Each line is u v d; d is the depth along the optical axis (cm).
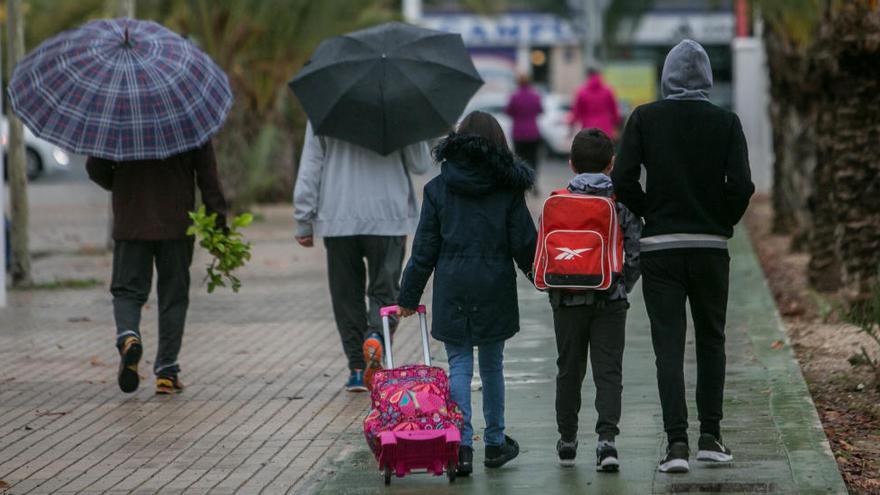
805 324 2673
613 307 1557
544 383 2134
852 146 2630
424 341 1602
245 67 5416
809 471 1552
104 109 2041
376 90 2022
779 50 3772
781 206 4409
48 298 3281
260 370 2327
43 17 5050
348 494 1527
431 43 2108
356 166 2070
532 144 6106
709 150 1523
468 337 1571
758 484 1503
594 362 1570
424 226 1577
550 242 1527
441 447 1493
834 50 2630
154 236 2086
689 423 1823
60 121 2039
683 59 1542
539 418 1892
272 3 5322
